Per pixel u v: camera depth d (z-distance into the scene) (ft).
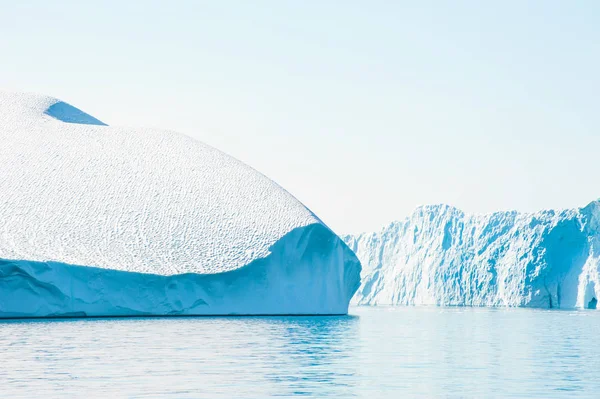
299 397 61.67
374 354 98.32
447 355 97.66
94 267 198.08
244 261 224.33
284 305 228.43
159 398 60.70
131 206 261.24
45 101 347.36
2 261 180.14
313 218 252.83
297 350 102.94
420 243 527.81
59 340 116.57
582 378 73.97
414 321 219.82
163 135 318.45
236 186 277.44
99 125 326.85
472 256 478.59
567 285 419.95
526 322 217.15
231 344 111.75
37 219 245.65
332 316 240.94
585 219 424.87
